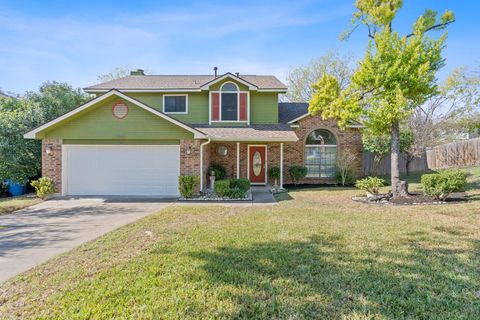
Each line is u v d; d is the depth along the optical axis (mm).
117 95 12750
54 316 3371
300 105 20406
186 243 6008
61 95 18750
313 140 18219
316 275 4410
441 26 11602
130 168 13344
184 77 19438
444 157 22797
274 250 5543
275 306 3523
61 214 9539
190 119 17188
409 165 22984
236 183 12844
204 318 3297
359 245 5801
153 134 13133
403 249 5559
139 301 3666
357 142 18062
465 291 3906
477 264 4812
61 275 4516
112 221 8492
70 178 13297
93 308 3512
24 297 3840
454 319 3258
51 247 6078
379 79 11141
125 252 5523
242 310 3439
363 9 11836
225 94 16672
